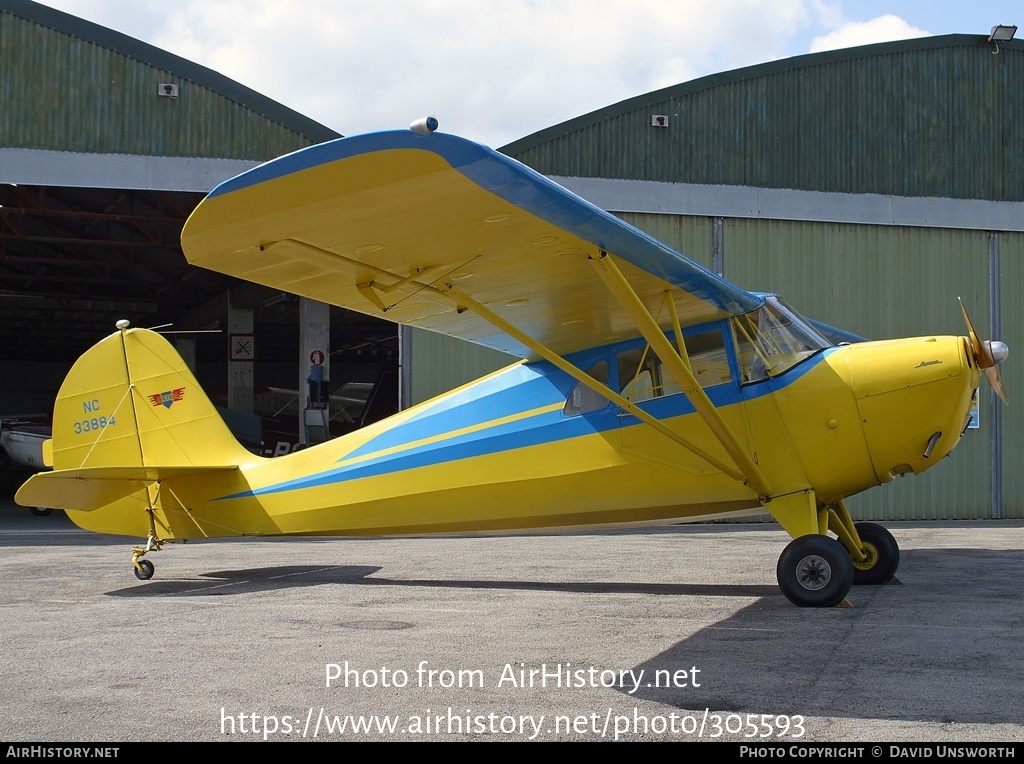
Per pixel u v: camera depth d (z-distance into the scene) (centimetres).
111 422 853
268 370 3609
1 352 3338
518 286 580
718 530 1295
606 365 695
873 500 1500
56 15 1329
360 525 776
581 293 598
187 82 1363
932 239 1551
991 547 988
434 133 382
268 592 713
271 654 477
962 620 539
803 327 666
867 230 1539
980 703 364
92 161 1330
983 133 1573
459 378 1466
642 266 549
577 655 462
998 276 1560
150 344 853
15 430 2173
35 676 436
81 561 966
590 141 1478
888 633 502
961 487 1512
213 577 816
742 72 1517
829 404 625
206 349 3194
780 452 634
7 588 754
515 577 789
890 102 1554
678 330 611
